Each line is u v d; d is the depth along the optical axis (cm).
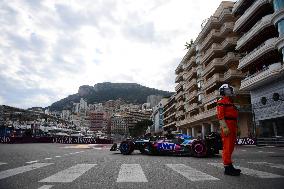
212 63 4275
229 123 480
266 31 2786
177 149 1046
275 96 2733
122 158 888
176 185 371
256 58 2908
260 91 3000
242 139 2848
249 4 3291
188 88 5997
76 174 479
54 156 955
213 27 4444
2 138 3638
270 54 2733
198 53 5231
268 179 414
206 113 4478
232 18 4138
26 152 1214
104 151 1380
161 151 1077
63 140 3953
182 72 6819
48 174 477
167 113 9769
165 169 561
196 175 466
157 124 11519
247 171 510
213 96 4206
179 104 7038
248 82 3012
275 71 2500
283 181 394
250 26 3291
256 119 3084
